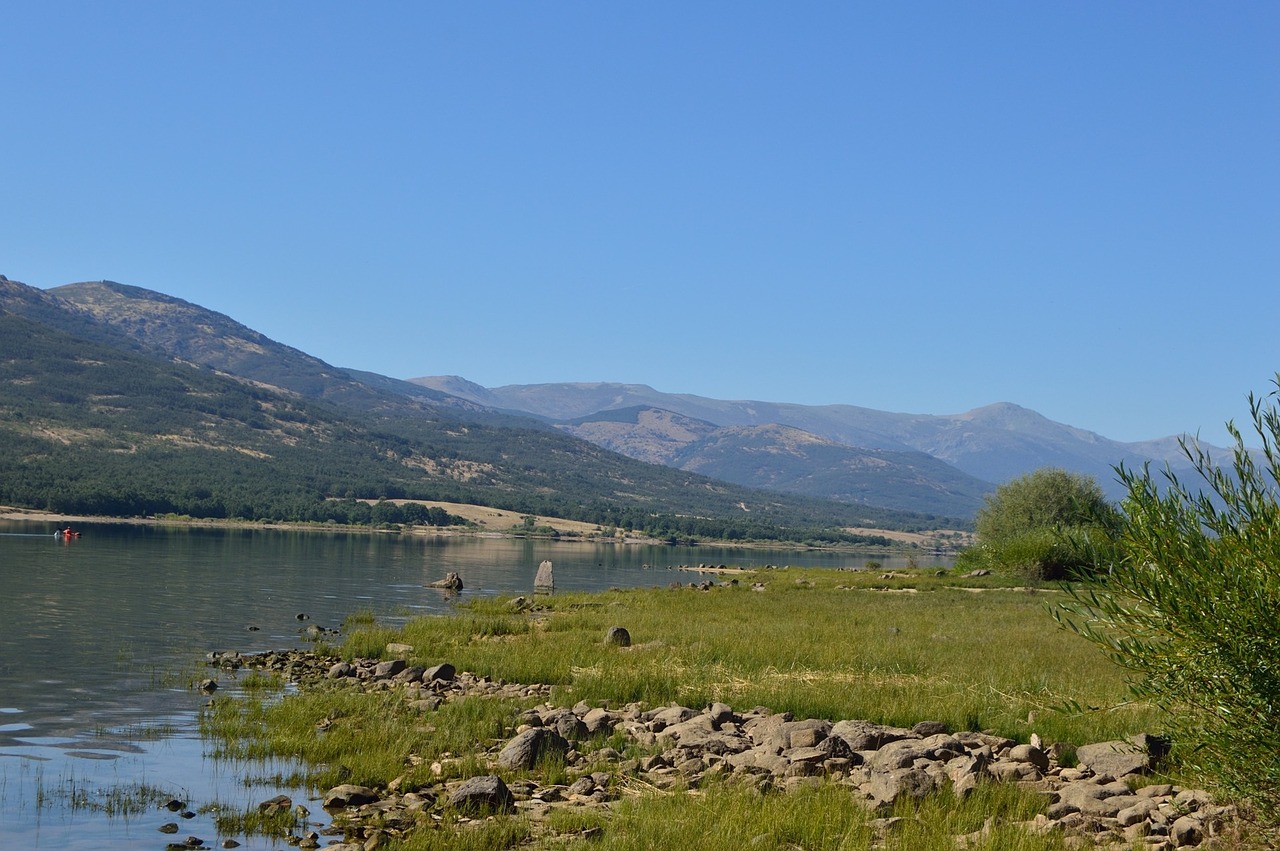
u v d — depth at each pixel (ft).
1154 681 39.63
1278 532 35.76
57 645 105.81
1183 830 39.75
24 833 45.68
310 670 93.45
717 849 39.50
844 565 475.31
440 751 59.31
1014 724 59.62
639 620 124.06
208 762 58.54
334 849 43.16
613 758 56.49
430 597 184.44
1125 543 38.99
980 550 254.27
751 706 68.28
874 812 44.37
